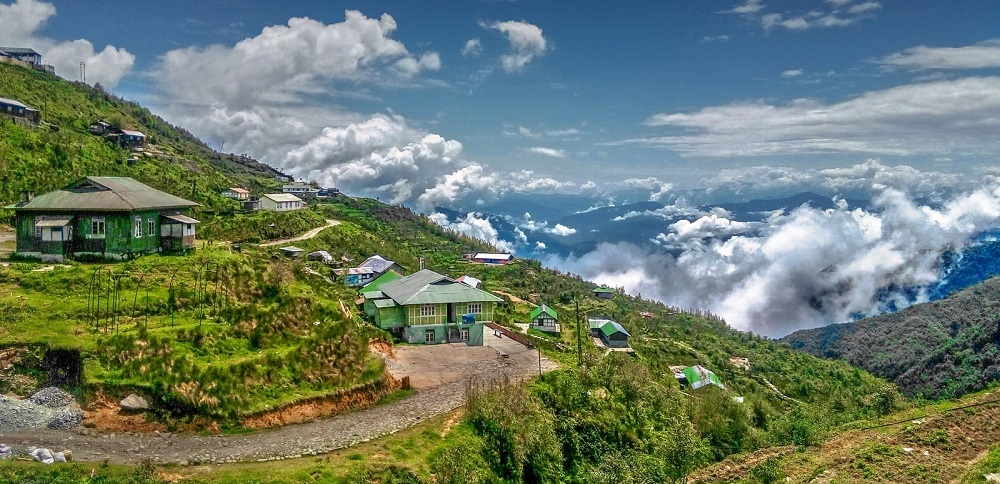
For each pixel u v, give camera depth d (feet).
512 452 128.88
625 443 158.51
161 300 153.17
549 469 134.62
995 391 272.10
